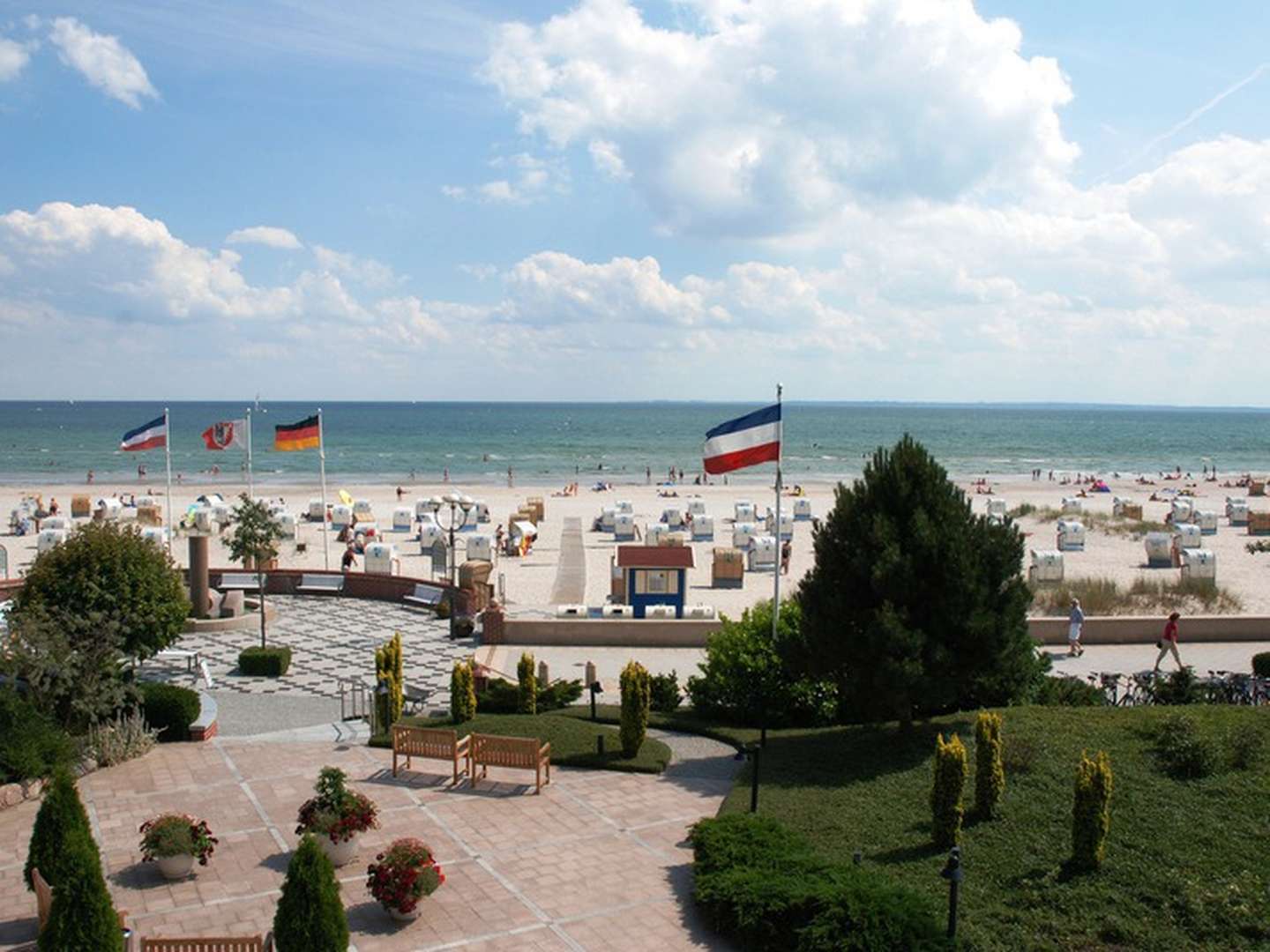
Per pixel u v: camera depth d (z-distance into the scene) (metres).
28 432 185.88
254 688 25.78
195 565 32.97
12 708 17.89
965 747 18.03
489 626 30.59
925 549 18.00
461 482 97.56
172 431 193.12
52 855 12.41
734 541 52.00
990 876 13.55
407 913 12.93
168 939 11.39
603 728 21.11
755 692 21.39
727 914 12.73
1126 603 35.22
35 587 22.53
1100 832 13.38
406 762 19.17
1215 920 12.15
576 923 13.05
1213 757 15.95
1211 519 57.41
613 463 127.12
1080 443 184.00
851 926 11.79
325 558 47.47
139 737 19.86
